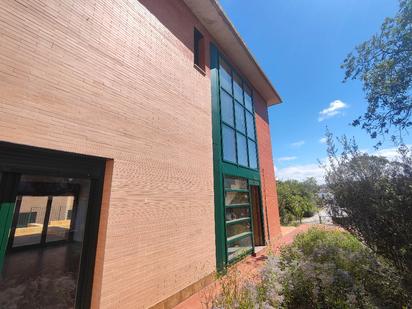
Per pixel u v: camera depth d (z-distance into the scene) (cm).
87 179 346
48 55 294
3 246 255
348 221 430
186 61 616
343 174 444
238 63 1002
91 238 332
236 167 836
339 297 336
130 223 372
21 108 258
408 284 335
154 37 502
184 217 512
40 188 294
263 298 337
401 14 802
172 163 500
